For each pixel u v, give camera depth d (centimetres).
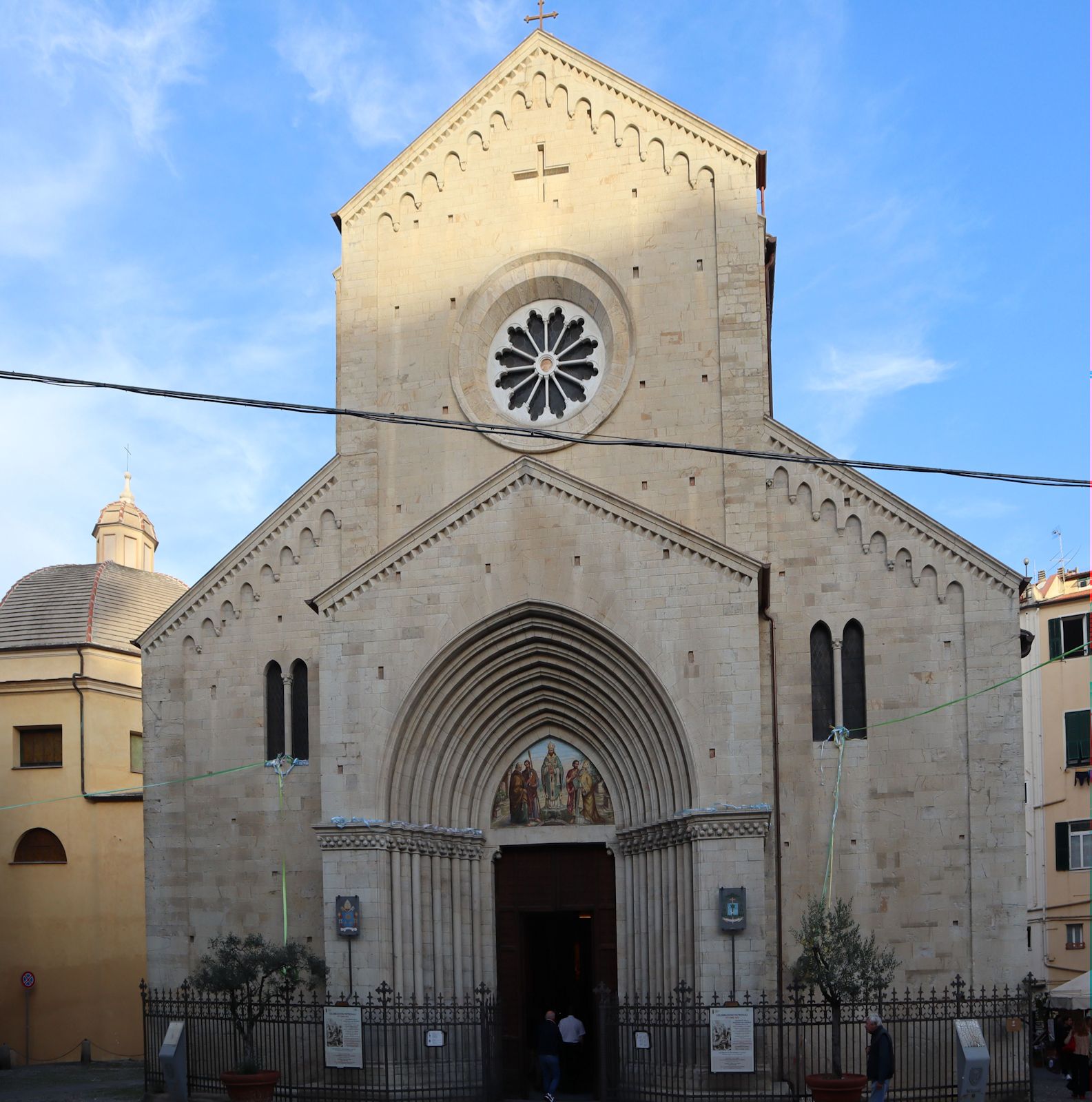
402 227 4800
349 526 4638
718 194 4547
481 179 4762
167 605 6675
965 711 4091
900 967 3991
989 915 3975
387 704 4138
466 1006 3897
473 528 4172
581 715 4272
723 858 3831
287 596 4659
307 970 4309
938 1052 3912
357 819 4056
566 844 4319
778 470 4334
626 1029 3816
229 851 4541
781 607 4250
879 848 4066
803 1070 3897
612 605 4041
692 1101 3606
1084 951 6331
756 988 3734
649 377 4481
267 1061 4262
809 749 4153
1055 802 6588
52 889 5966
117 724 6197
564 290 4659
